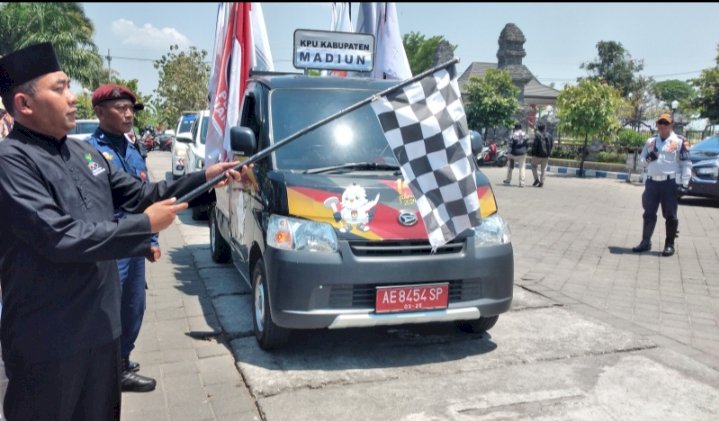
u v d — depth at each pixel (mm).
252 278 4453
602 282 6270
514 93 28734
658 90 52812
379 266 3711
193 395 3584
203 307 5309
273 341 4082
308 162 4262
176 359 4133
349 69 5988
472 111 28578
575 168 21469
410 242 3812
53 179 2086
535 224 9945
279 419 3264
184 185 2662
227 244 6691
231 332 4582
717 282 6320
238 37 5867
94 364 2230
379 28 7246
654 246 8227
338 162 4281
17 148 2035
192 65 33875
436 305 3852
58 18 27156
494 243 4090
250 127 4922
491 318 4363
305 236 3715
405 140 3115
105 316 2229
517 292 5848
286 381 3723
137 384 3619
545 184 17125
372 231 3746
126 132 3668
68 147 2273
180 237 8641
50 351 2066
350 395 3557
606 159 21875
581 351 4277
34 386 2092
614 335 4602
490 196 4277
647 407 3445
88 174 2275
